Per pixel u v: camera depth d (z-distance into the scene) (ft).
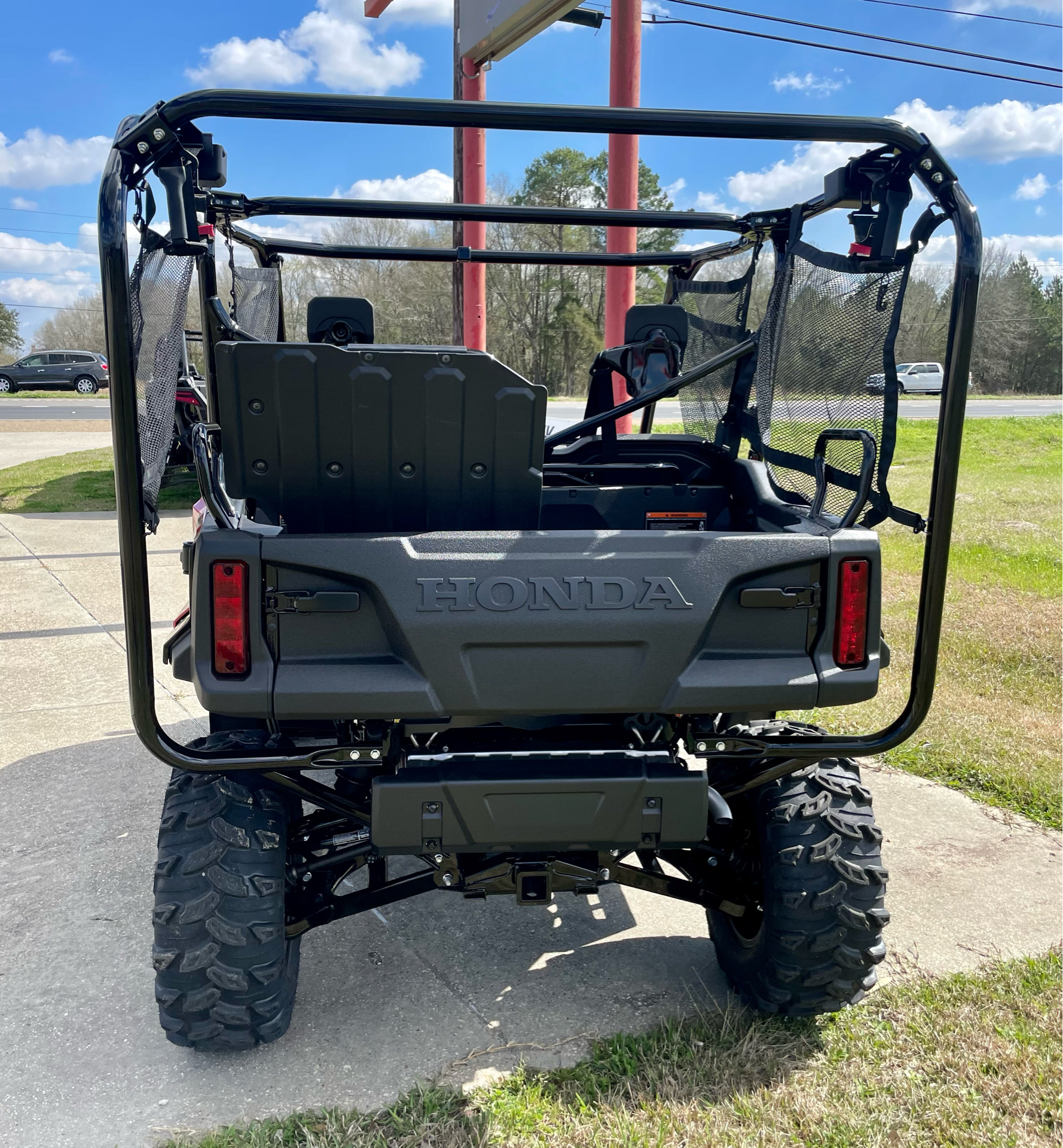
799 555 6.81
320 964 9.22
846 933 7.64
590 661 6.60
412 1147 6.79
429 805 6.60
